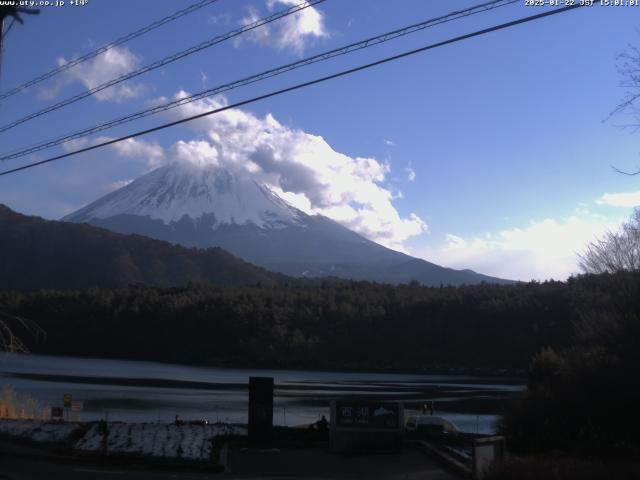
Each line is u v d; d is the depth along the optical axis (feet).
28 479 50.26
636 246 104.99
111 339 429.38
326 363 391.04
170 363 398.62
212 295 479.00
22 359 370.53
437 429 101.86
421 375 338.95
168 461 61.11
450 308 406.21
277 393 231.09
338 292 498.69
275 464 63.41
